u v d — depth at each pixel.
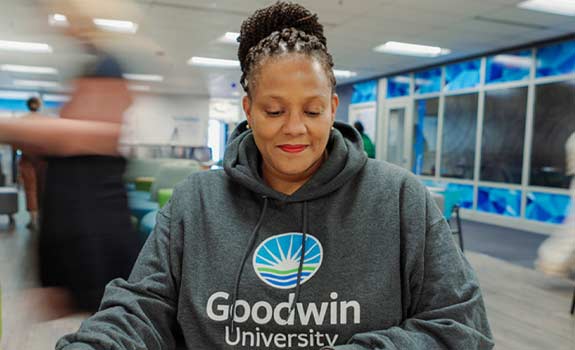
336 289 0.67
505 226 6.32
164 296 0.72
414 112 8.16
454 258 0.68
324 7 4.61
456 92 7.20
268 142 0.65
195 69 7.56
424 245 0.69
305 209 0.71
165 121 8.72
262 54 0.64
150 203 2.53
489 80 6.64
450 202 3.81
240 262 0.69
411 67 7.84
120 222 1.29
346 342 0.66
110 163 1.27
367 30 5.45
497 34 5.55
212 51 6.58
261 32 0.70
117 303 0.69
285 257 0.69
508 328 2.63
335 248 0.69
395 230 0.70
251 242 0.71
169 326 0.72
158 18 5.05
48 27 1.20
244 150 0.74
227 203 0.75
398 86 8.53
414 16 4.89
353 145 0.76
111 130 1.25
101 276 1.27
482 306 0.67
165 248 0.75
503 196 6.42
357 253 0.69
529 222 6.00
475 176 6.87
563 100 5.61
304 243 0.70
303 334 0.66
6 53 6.33
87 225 1.24
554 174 5.73
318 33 0.71
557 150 5.68
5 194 5.37
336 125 0.80
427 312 0.65
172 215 0.77
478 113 6.81
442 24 5.18
